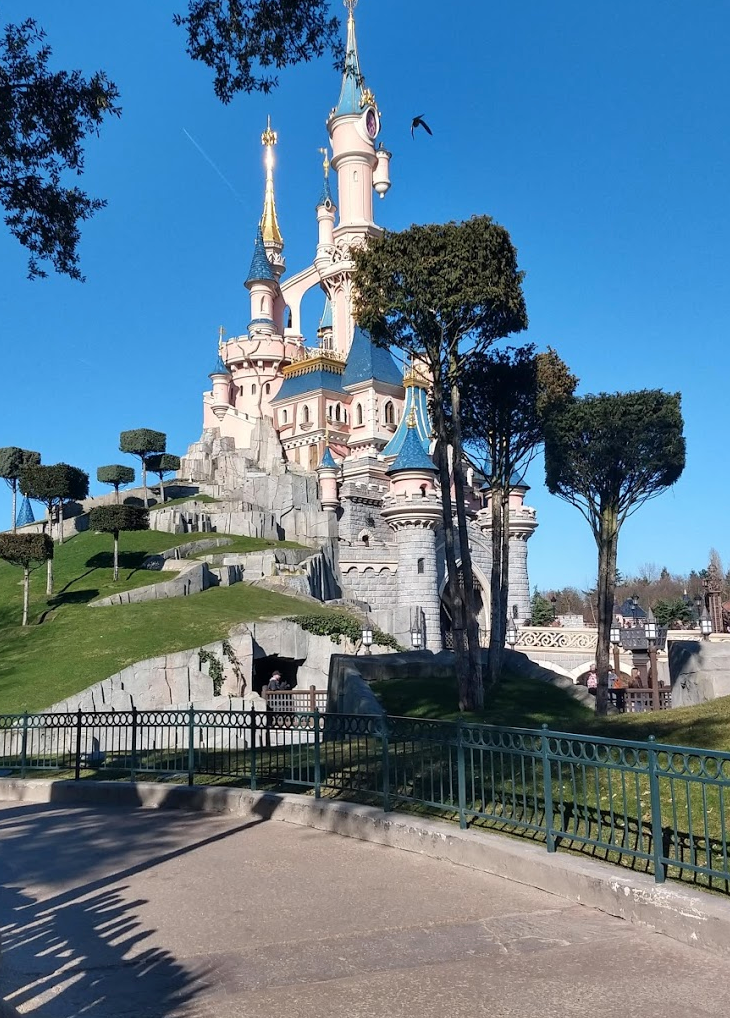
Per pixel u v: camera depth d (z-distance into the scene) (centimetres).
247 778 1606
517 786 1273
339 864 1045
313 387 9319
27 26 1436
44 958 742
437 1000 625
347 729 1326
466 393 3266
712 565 6488
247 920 834
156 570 5938
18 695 3606
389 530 7812
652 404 3100
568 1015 591
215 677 4066
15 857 1152
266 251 11206
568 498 3312
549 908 829
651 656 3706
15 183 1523
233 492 8406
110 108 1512
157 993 659
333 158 10469
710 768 1245
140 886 977
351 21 10444
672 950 704
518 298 2516
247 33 1523
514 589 7638
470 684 2489
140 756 1981
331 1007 620
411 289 2428
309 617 4903
